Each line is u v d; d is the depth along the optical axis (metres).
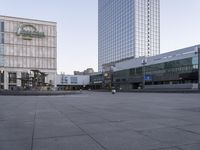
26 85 76.75
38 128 8.01
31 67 111.44
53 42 116.44
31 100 25.47
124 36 143.25
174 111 12.77
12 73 108.06
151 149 5.37
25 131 7.52
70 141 6.18
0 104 19.08
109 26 160.12
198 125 8.26
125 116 10.84
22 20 110.69
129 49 138.75
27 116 11.10
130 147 5.55
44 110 13.89
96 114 11.72
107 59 162.50
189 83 75.94
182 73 80.12
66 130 7.62
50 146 5.72
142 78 102.38
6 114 11.95
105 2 165.50
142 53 137.50
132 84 111.12
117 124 8.64
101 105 17.69
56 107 15.98
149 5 142.50
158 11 146.88
